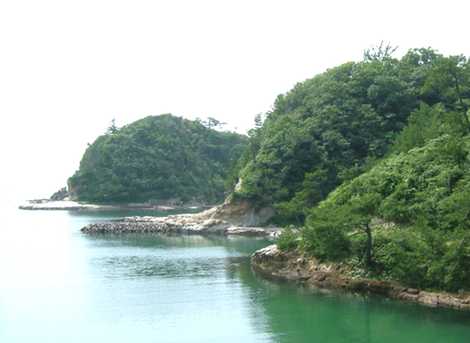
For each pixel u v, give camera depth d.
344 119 111.12
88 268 72.56
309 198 99.56
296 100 128.12
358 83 116.12
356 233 56.81
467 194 49.28
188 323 46.31
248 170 113.00
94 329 45.16
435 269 47.00
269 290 56.34
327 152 108.06
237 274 65.62
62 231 123.31
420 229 50.06
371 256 53.56
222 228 108.19
